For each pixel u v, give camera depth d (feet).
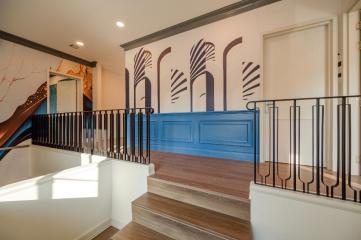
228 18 10.11
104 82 19.61
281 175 7.33
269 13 9.01
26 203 6.09
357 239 4.38
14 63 12.75
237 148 10.00
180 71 11.82
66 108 16.65
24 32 12.16
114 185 8.62
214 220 5.54
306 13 8.24
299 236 4.94
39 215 6.39
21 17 10.51
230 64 10.07
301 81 8.72
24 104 13.28
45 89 14.44
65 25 11.42
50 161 12.06
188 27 11.37
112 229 8.31
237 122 9.95
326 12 7.86
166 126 12.41
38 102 14.05
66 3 9.35
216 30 10.49
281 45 9.14
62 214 6.98
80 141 10.73
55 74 15.47
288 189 5.23
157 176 7.51
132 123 8.77
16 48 12.85
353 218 4.41
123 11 10.07
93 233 7.88
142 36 12.94
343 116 4.74
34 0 9.07
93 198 7.97
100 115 10.02
